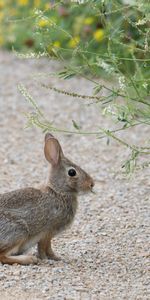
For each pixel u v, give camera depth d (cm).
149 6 1028
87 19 2133
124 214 1298
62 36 2072
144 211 1309
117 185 1445
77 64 1609
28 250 1109
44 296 948
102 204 1346
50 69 2311
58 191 1105
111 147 1672
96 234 1212
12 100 2042
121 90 1081
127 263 1087
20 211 1070
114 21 1614
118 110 1052
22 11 2459
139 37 1703
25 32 2417
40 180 1486
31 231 1077
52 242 1177
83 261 1095
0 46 2659
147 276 1034
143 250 1140
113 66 1127
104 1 1084
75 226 1247
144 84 1068
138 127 1800
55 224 1098
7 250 1061
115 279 1021
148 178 1473
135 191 1412
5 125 1848
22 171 1538
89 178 1121
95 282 1005
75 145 1695
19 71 2322
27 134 1778
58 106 1977
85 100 2017
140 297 953
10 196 1082
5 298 941
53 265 1071
